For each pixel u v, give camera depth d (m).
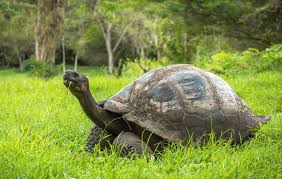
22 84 9.95
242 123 4.71
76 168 3.96
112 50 44.09
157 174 3.79
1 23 42.56
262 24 15.00
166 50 18.50
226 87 4.86
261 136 4.99
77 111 6.79
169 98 4.46
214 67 13.23
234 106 4.72
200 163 4.09
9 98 7.95
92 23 39.34
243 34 15.46
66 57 47.81
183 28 15.25
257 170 3.87
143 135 4.39
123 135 4.39
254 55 13.34
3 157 4.06
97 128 4.79
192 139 4.38
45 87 9.30
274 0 14.59
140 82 4.69
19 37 43.81
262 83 9.78
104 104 4.67
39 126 5.61
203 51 17.41
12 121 5.82
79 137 5.37
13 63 47.19
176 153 4.20
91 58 45.81
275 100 7.89
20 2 38.97
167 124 4.36
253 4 15.23
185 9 14.52
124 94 4.62
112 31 41.66
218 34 15.56
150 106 4.43
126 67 16.05
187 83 4.60
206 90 4.62
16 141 4.51
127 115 4.41
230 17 14.68
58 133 5.38
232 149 4.50
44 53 26.12
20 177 3.64
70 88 4.33
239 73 12.44
